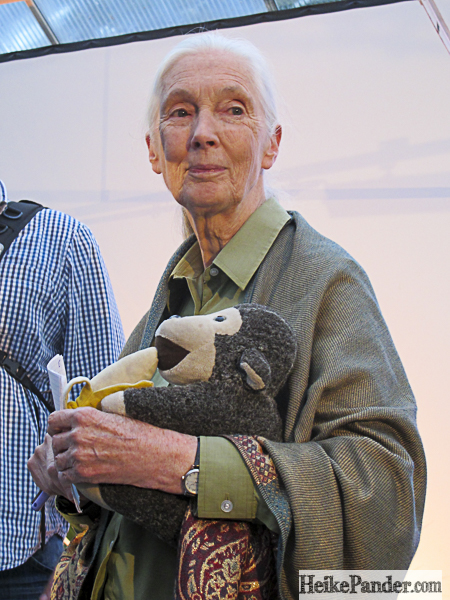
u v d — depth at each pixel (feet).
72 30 10.37
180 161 4.33
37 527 5.43
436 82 9.09
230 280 4.23
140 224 10.10
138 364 3.57
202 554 3.23
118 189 10.25
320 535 3.18
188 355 3.41
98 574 3.77
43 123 10.54
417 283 8.96
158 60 10.00
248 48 4.52
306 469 3.27
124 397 3.37
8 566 5.25
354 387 3.54
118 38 10.21
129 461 3.29
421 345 8.80
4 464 5.41
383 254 9.08
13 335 5.66
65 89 10.44
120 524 3.89
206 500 3.26
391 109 9.19
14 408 5.54
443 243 8.95
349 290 3.82
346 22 9.32
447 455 8.46
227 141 4.18
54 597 4.11
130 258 10.03
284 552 3.19
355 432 3.48
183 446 3.32
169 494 3.35
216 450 3.31
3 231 6.04
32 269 5.88
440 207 9.01
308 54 9.37
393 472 3.35
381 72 9.22
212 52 4.38
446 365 8.71
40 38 10.59
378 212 9.13
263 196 4.55
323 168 9.32
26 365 5.70
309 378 3.66
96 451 3.30
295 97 9.41
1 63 10.70
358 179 9.23
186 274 4.69
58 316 6.01
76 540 4.29
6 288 5.73
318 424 3.56
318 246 4.08
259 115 4.36
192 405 3.34
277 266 4.07
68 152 10.41
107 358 5.97
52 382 3.83
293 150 9.41
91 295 6.10
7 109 10.66
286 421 3.59
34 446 5.56
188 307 4.64
